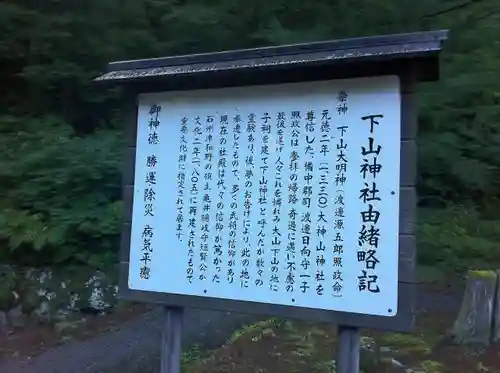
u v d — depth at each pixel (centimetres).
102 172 651
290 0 739
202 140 332
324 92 300
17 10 694
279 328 504
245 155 319
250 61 311
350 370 288
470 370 418
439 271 659
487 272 490
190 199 333
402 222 278
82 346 514
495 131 748
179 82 338
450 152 719
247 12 738
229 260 319
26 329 569
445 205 773
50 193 651
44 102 757
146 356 481
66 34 704
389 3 702
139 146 350
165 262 337
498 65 709
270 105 314
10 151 671
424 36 272
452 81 704
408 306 273
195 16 723
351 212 289
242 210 317
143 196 346
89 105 766
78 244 634
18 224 610
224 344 487
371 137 287
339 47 291
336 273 291
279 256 305
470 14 714
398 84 283
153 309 611
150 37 729
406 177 279
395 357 438
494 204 780
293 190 304
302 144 304
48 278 613
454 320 546
